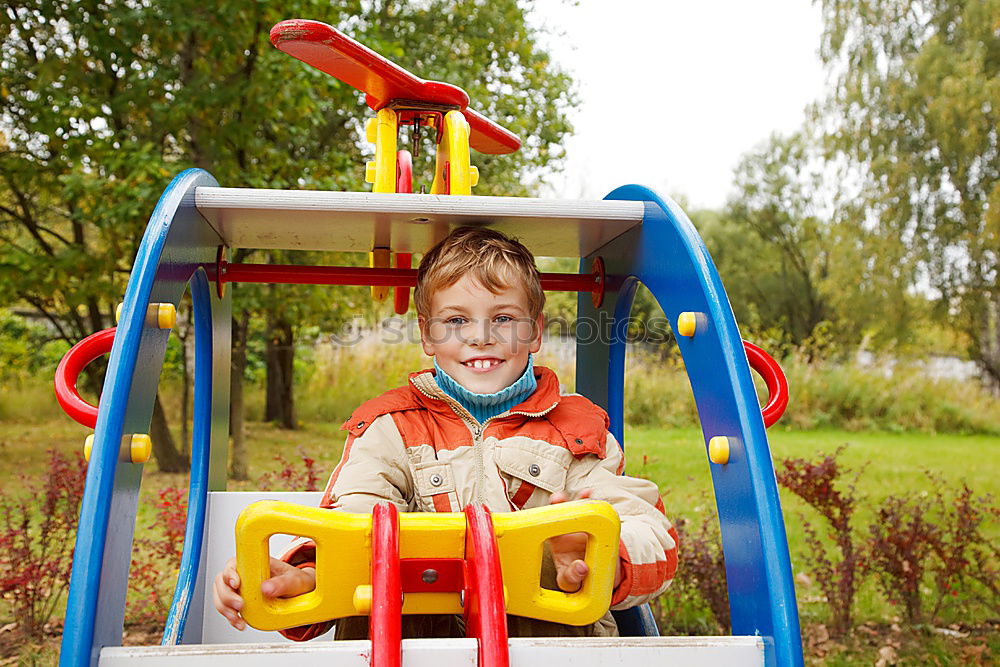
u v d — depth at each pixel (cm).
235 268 168
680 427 1040
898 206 1150
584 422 139
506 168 872
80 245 612
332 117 773
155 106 537
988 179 1088
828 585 396
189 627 166
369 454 131
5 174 611
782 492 639
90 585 89
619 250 164
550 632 120
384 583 87
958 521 414
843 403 1213
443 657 88
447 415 135
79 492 377
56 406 1152
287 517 94
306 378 1103
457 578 98
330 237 158
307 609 97
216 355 183
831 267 1295
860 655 342
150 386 108
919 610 382
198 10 535
